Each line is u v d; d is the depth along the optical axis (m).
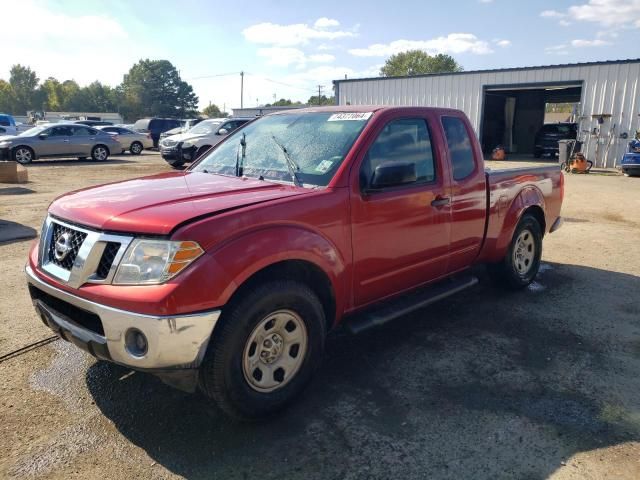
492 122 28.42
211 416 3.11
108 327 2.63
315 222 3.14
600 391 3.45
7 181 13.84
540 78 22.58
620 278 5.94
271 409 3.02
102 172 17.19
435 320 4.68
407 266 3.91
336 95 28.25
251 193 3.19
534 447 2.84
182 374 2.65
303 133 3.95
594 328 4.51
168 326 2.53
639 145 17.11
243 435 2.94
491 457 2.76
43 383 3.45
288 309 3.02
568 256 6.94
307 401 3.30
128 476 2.59
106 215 2.84
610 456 2.77
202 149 17.70
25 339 4.10
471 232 4.50
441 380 3.58
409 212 3.79
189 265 2.60
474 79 24.27
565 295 5.36
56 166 19.27
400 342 4.20
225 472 2.63
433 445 2.86
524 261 5.49
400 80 26.12
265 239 2.85
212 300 2.62
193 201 2.98
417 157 3.97
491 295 5.34
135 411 3.15
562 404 3.28
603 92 21.03
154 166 19.72
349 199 3.35
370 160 3.57
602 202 11.70
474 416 3.14
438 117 4.23
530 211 5.49
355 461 2.72
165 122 30.69
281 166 3.70
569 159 19.55
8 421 3.02
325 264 3.19
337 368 3.75
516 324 4.59
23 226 8.17
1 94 124.94
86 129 21.42
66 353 3.88
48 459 2.71
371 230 3.51
